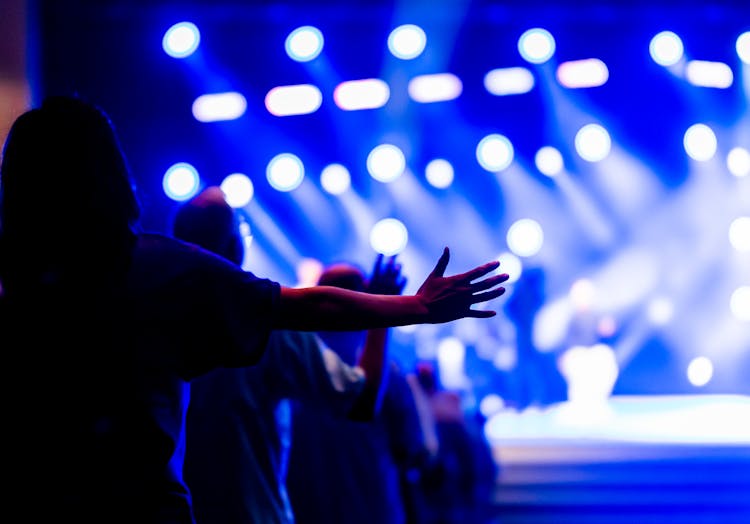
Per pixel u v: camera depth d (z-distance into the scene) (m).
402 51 15.41
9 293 1.97
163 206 16.00
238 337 1.98
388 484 4.14
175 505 1.92
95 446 1.89
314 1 15.58
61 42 15.32
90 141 1.98
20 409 1.90
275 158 16.03
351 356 3.99
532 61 15.61
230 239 3.14
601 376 15.40
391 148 16.11
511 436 12.80
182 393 1.99
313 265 13.51
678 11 15.81
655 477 10.85
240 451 3.12
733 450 11.48
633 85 16.59
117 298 1.94
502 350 15.11
